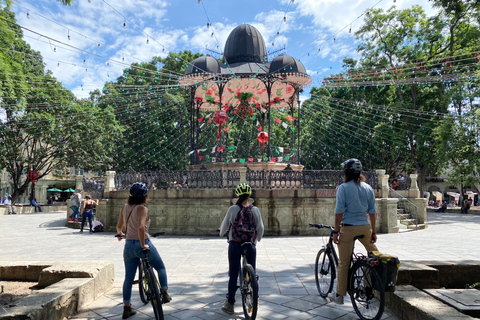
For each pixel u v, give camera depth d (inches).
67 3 282.2
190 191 462.0
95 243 380.8
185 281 216.2
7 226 579.5
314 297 181.6
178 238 421.4
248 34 670.5
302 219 453.1
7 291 181.9
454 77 581.6
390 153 1198.3
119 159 1239.5
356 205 154.7
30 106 928.9
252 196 451.8
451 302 144.7
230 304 156.0
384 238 421.4
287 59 591.2
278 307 165.3
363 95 1233.4
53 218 759.1
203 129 1025.5
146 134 1160.8
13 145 1040.2
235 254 153.9
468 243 377.4
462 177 882.1
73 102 1051.9
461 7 307.1
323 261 183.3
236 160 642.8
